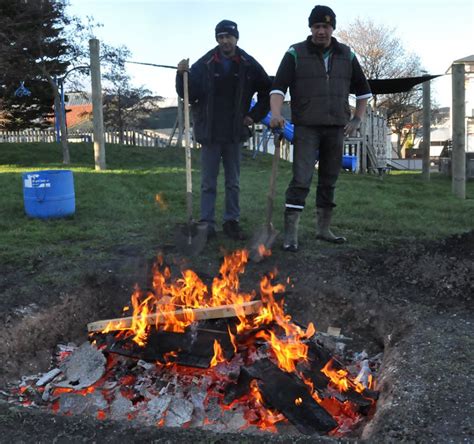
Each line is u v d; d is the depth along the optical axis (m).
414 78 8.82
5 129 26.80
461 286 4.10
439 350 3.03
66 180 6.21
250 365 3.15
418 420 2.36
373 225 5.74
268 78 5.10
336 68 4.62
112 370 3.43
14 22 13.62
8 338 3.50
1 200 7.15
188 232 4.77
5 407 2.51
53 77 15.30
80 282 4.24
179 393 3.12
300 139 4.75
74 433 2.33
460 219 6.12
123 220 6.11
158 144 23.72
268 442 2.24
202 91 4.95
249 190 8.41
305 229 5.61
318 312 4.11
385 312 3.82
